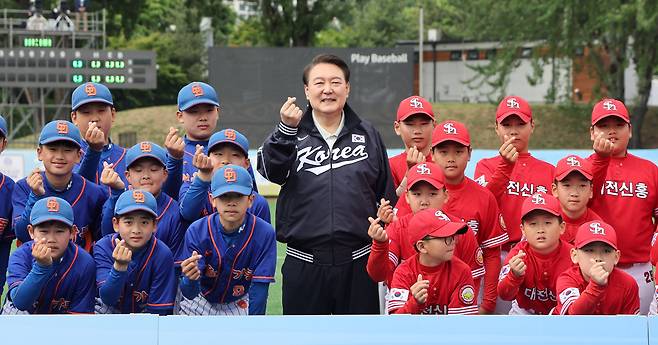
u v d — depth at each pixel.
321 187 6.16
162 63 49.50
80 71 25.45
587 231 6.12
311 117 6.33
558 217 6.60
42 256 6.06
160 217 7.07
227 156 7.23
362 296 6.22
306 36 44.47
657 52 35.22
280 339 4.84
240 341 4.84
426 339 4.86
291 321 4.84
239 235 6.70
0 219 7.24
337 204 6.15
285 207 6.26
